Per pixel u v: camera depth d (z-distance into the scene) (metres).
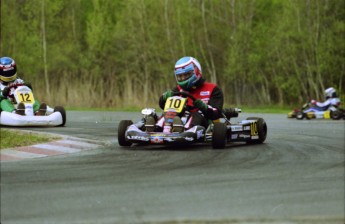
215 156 23.19
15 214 12.95
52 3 94.69
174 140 24.88
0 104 37.25
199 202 14.24
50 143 26.30
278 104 88.44
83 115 54.91
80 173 18.28
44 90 84.62
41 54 92.31
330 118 56.53
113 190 15.59
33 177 17.45
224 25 93.19
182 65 27.22
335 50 80.31
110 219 12.42
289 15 82.50
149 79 92.19
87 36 100.12
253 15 89.75
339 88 81.00
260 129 29.17
